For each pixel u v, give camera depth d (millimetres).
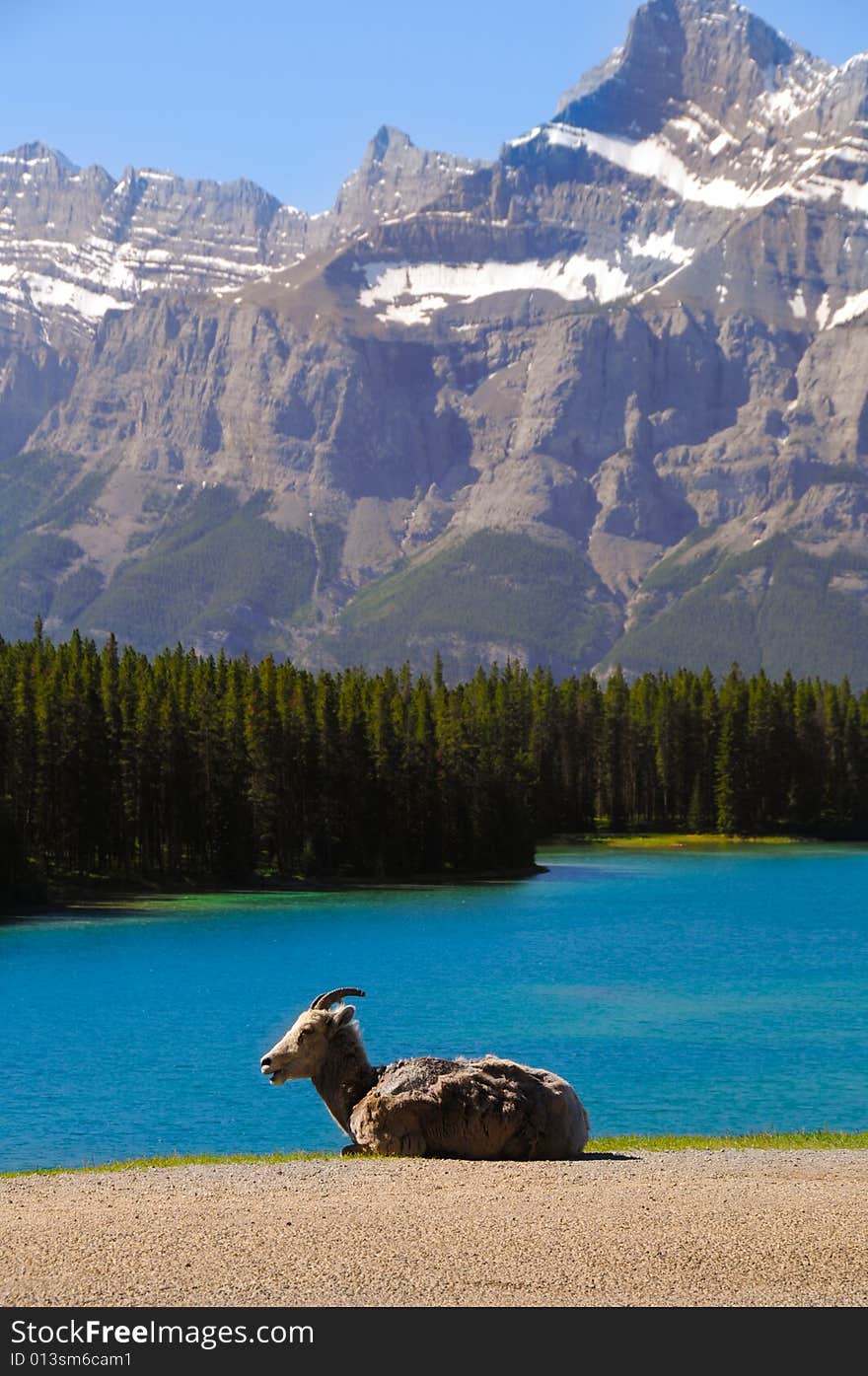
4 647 174500
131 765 146000
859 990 75000
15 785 138250
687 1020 63969
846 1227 15531
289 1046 21875
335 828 159625
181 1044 59969
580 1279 13977
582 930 110750
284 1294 13617
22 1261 14516
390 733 163375
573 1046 56281
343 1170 19438
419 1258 14516
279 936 106938
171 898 136625
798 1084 47000
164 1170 20547
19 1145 39156
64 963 91625
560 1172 19078
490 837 169375
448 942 103000
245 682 176125
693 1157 22688
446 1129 20922
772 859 195750
